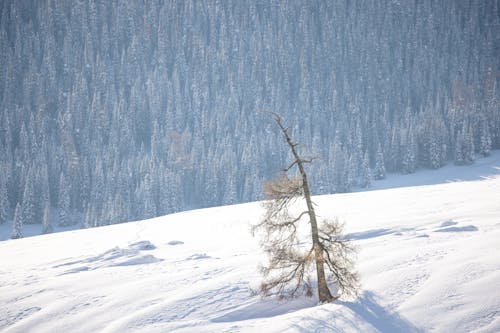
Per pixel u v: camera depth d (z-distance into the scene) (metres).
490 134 121.62
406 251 19.00
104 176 111.88
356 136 131.75
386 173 121.44
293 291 15.12
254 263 20.45
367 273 16.52
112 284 18.91
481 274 14.85
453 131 120.19
